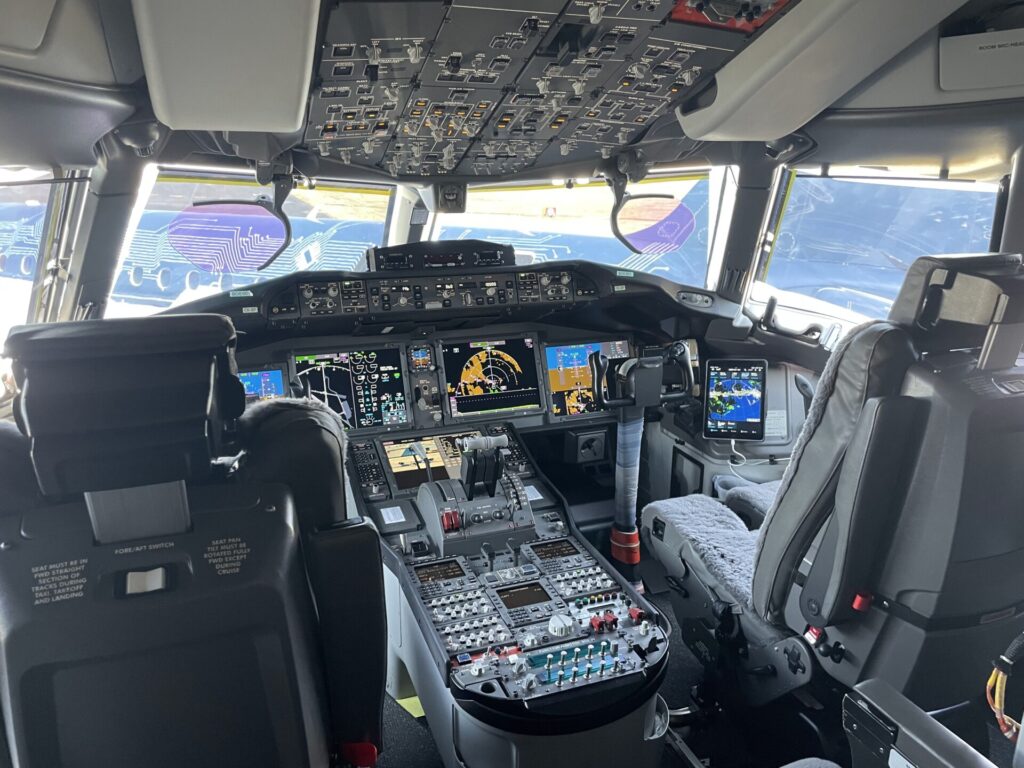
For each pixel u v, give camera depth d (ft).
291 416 4.69
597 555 10.35
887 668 6.63
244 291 11.00
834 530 6.66
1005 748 8.87
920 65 9.61
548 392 13.44
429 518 10.85
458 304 11.92
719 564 8.62
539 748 7.28
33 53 7.13
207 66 7.18
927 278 6.21
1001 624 6.61
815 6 7.71
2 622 3.76
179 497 4.00
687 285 13.37
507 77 8.92
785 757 8.03
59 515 4.01
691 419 13.42
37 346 3.62
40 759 4.05
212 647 4.10
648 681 7.67
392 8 6.98
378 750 5.72
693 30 7.98
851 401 6.30
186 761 4.32
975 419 5.75
